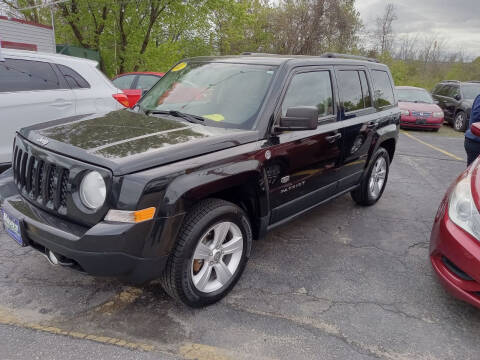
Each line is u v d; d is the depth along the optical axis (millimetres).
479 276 2543
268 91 3162
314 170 3607
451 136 12531
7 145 4617
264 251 3734
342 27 30906
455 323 2797
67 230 2330
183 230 2529
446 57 38656
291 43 31812
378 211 5016
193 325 2615
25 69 4875
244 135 2881
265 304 2893
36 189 2596
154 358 2307
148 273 2404
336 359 2377
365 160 4566
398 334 2639
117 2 17047
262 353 2395
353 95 4215
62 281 3041
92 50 18688
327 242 4008
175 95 3570
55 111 4996
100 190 2281
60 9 18422
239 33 27562
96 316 2656
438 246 2861
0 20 14086
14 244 3568
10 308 2686
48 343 2377
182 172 2420
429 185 6391
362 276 3373
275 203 3248
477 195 2787
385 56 31531
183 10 18266
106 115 3303
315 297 3014
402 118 12898
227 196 2988
